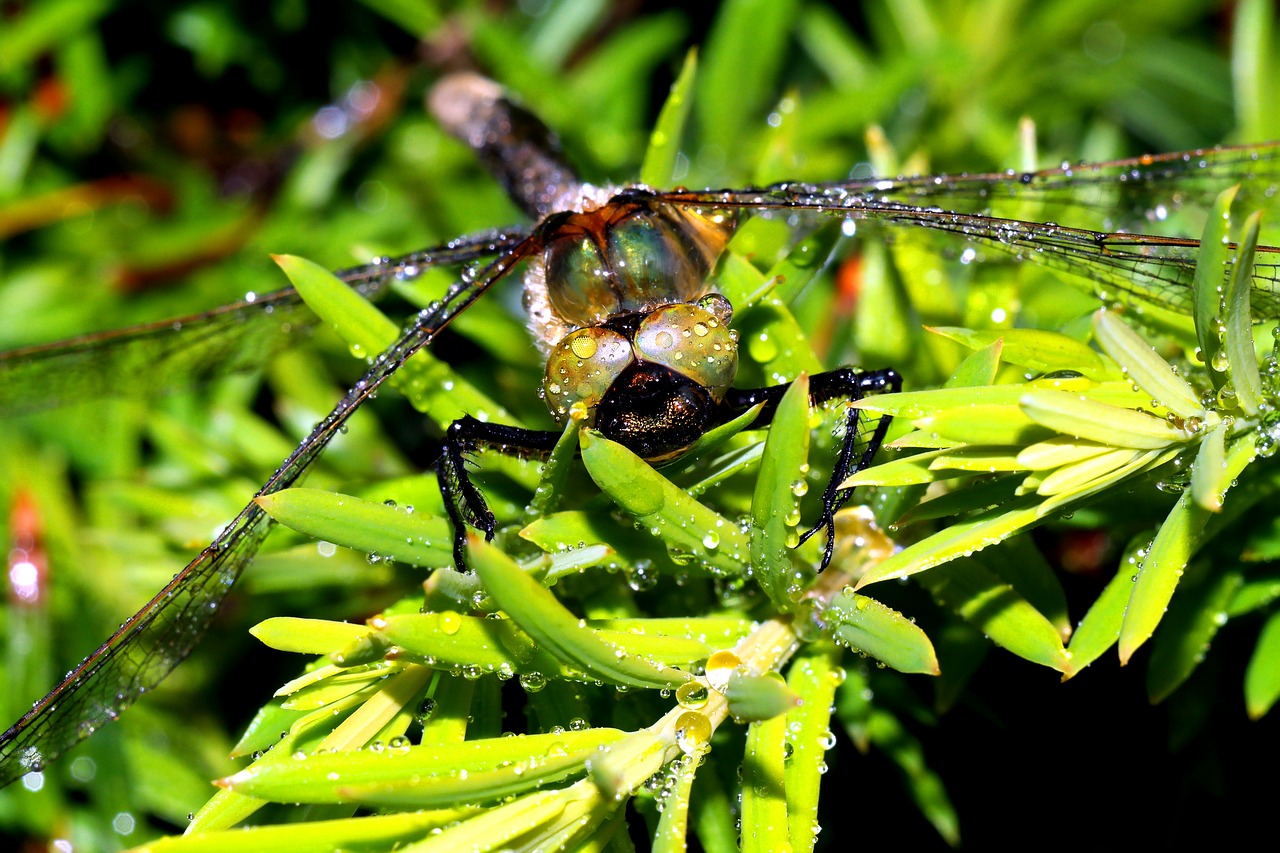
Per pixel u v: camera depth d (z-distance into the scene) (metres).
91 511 0.19
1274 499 0.17
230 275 0.20
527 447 0.17
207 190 0.20
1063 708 0.18
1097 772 0.18
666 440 0.17
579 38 0.20
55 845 0.18
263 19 0.20
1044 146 0.20
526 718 0.17
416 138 0.20
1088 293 0.17
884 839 0.18
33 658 0.18
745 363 0.18
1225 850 0.18
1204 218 0.18
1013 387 0.16
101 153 0.20
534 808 0.16
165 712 0.18
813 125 0.19
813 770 0.16
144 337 0.19
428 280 0.18
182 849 0.16
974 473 0.16
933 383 0.18
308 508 0.16
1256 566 0.17
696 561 0.16
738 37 0.20
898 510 0.17
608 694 0.17
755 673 0.16
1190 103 0.20
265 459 0.19
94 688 0.17
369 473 0.19
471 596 0.16
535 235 0.18
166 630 0.17
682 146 0.20
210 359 0.19
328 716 0.16
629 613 0.17
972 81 0.20
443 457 0.17
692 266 0.18
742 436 0.17
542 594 0.16
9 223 0.20
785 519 0.16
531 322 0.18
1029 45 0.20
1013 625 0.16
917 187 0.18
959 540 0.16
